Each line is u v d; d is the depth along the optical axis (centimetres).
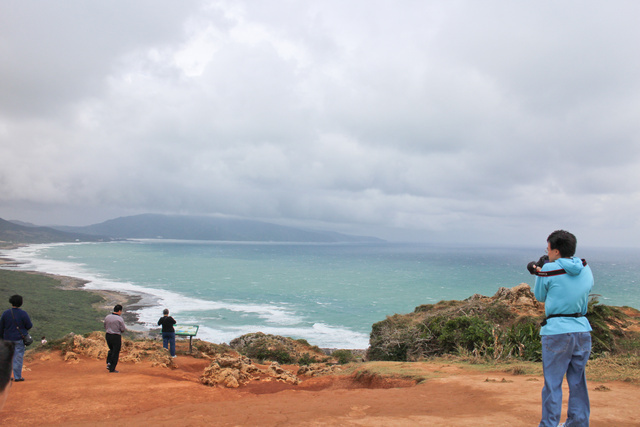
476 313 2036
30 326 937
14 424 621
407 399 680
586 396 387
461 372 980
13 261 14188
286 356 2338
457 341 1583
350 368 1280
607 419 475
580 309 389
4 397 171
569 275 390
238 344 2716
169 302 6550
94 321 4934
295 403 689
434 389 766
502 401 605
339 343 4094
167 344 1557
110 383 916
